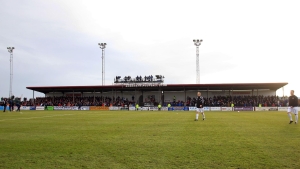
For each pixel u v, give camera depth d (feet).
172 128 53.26
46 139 39.24
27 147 32.83
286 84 188.96
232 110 189.98
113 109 207.72
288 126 56.24
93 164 24.52
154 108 200.54
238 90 221.25
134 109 204.13
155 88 217.56
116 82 223.30
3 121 75.51
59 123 67.72
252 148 31.07
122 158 26.63
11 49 254.88
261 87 203.72
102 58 248.93
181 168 22.98
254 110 187.93
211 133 44.65
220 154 28.07
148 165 23.99
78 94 244.01
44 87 216.54
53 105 222.69
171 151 29.76
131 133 45.44
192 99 223.71
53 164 24.71
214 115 108.78
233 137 39.75
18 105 166.71
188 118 86.69
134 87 212.02
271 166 23.34
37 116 102.58
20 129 53.16
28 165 24.45
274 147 31.55
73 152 29.66
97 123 67.15
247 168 22.85
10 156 27.96
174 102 219.41
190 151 29.68
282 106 191.62
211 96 224.53
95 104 217.77
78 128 54.60
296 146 32.12
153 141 36.55
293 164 23.91
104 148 31.81
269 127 54.13
